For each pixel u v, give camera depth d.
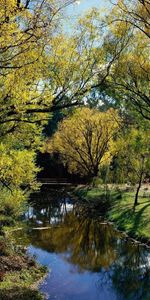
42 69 11.84
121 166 38.81
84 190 54.34
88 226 33.06
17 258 19.88
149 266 21.59
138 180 41.72
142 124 21.55
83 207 44.31
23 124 14.29
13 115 12.53
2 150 13.57
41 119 13.29
